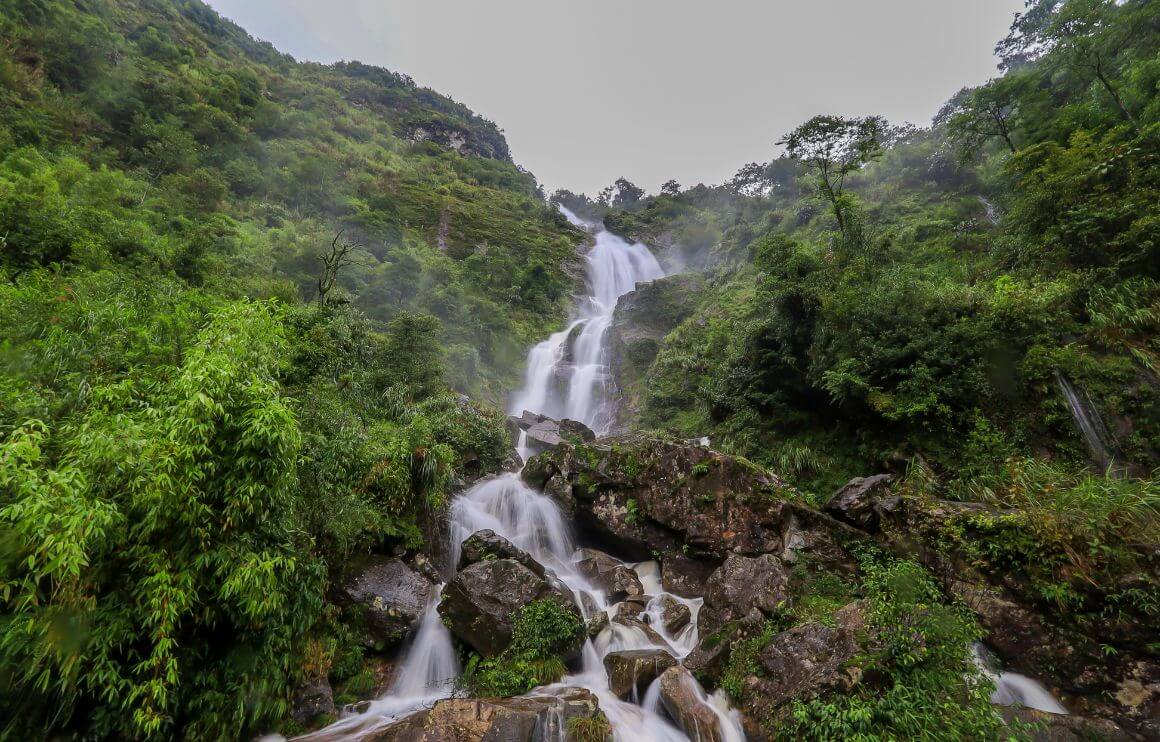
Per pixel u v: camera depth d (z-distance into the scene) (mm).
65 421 4465
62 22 32219
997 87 16406
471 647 7176
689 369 21469
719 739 5480
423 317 16141
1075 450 8055
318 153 44438
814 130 15445
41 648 3336
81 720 3777
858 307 11102
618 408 25797
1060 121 14430
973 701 4824
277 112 48438
